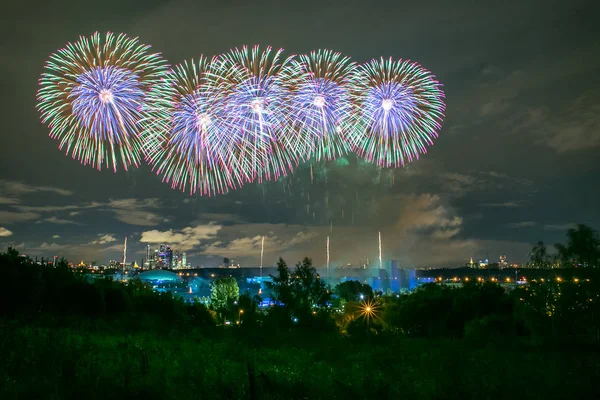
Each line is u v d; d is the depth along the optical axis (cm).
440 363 1370
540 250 2733
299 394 900
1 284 2530
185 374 989
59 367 926
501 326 2969
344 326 4334
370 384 979
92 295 2903
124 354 1119
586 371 1259
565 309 2472
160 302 3512
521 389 1011
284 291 3534
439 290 4112
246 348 1667
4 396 757
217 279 8750
